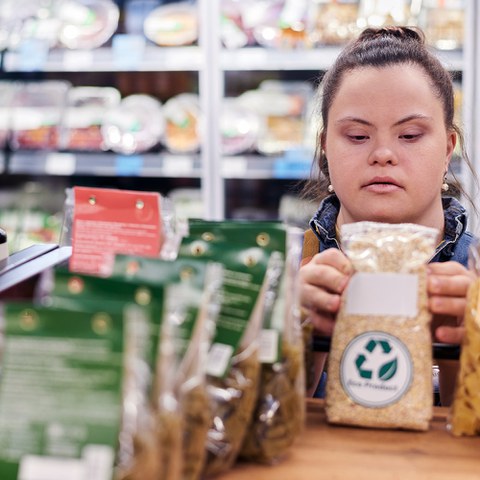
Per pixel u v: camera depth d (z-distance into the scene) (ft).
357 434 3.14
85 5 10.36
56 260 3.83
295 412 2.91
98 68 10.02
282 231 3.00
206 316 2.64
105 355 2.14
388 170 4.20
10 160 10.30
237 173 9.97
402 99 4.14
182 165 10.04
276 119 10.23
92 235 3.46
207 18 9.75
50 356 2.17
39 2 10.36
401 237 3.25
